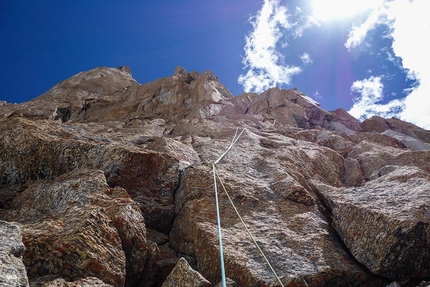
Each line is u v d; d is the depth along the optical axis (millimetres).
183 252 5941
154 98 27391
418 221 4988
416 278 5070
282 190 7434
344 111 21750
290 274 4836
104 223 4645
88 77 40594
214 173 7023
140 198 6637
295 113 20156
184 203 6730
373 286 5180
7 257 3322
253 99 23484
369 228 5473
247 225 6168
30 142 7352
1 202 6262
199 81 26750
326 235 6031
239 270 4875
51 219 4773
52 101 29969
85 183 5711
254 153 10281
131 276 4758
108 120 25484
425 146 14555
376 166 10445
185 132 15352
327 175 10203
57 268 4035
